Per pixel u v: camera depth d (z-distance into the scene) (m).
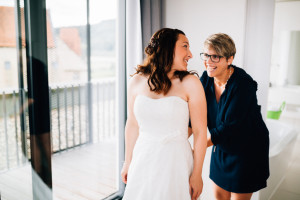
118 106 2.38
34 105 1.69
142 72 1.36
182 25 2.33
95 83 4.34
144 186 1.24
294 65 2.17
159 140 1.23
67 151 3.34
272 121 2.47
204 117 1.25
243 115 1.54
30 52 1.61
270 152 2.23
